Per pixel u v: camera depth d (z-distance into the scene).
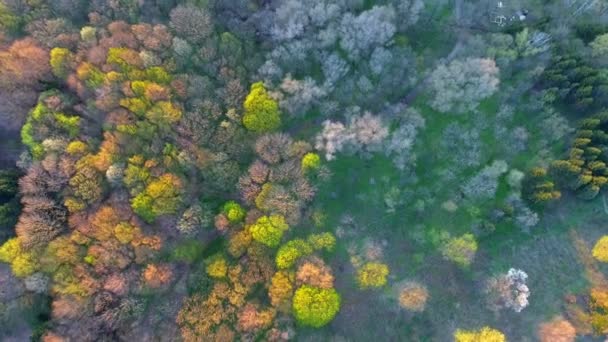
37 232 57.78
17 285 57.44
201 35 64.75
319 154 69.12
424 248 70.00
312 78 69.31
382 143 68.56
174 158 63.31
